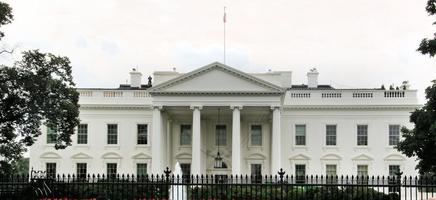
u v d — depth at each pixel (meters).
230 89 67.38
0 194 25.84
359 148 72.88
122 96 74.00
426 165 38.59
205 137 73.75
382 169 72.25
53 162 73.62
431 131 36.69
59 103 48.41
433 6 37.12
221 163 73.31
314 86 80.88
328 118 73.50
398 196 24.05
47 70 46.88
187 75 67.44
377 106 72.44
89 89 73.94
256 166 73.56
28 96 46.19
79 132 74.19
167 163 71.31
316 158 73.19
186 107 68.75
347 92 73.38
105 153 73.50
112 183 24.31
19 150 46.97
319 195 31.45
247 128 74.00
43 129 73.94
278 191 34.16
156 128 67.50
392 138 72.69
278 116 67.19
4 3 42.28
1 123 46.66
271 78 68.75
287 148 73.50
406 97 72.56
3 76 44.91
